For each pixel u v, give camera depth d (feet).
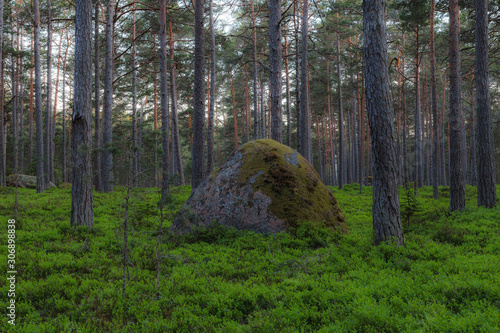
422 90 127.34
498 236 29.35
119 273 20.99
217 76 126.00
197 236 30.81
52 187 87.30
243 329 13.70
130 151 21.17
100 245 27.50
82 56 33.24
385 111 26.73
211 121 78.28
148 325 14.43
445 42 93.45
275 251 25.79
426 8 68.59
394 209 26.37
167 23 89.30
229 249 26.68
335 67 117.60
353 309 14.29
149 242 29.37
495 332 11.22
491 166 45.68
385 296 15.89
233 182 34.86
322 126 167.32
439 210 50.03
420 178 113.80
